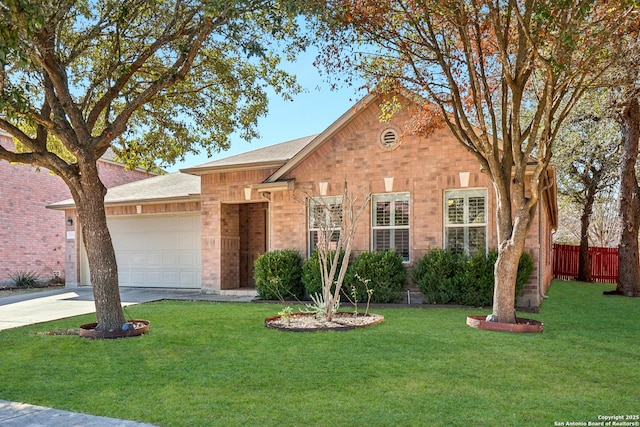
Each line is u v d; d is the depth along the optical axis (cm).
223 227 1619
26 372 638
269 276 1373
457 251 1261
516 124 910
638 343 783
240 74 1200
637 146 1711
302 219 1430
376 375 598
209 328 932
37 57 778
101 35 1041
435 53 979
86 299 1538
